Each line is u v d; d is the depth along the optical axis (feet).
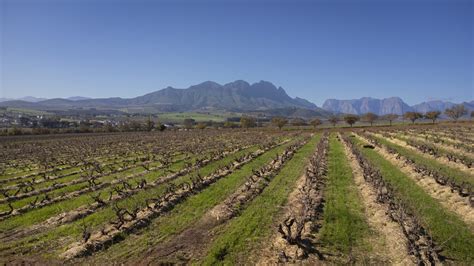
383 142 223.10
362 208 74.95
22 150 234.17
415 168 109.91
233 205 79.10
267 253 53.52
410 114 492.95
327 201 80.74
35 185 113.39
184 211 76.74
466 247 54.29
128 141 301.22
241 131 437.17
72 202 87.97
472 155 139.13
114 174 129.90
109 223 68.44
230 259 52.34
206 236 61.98
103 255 55.21
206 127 600.80
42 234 65.51
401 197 81.41
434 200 79.36
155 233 64.08
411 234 56.80
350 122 466.70
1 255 56.29
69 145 269.44
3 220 75.41
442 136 232.73
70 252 55.47
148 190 97.66
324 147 185.37
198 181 100.89
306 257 51.90
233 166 135.03
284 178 109.81
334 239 58.44
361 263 50.08
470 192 76.28
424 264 47.73
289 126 579.07
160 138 333.62
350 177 107.24
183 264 51.37
